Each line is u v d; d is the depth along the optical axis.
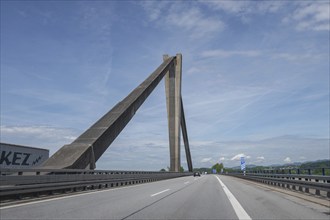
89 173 22.67
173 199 15.12
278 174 25.50
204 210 11.29
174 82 87.50
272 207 12.15
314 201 14.16
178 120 86.50
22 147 28.27
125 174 29.62
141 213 10.45
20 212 10.43
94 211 10.81
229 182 36.12
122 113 38.12
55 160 24.61
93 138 29.77
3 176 12.91
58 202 13.34
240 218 9.57
